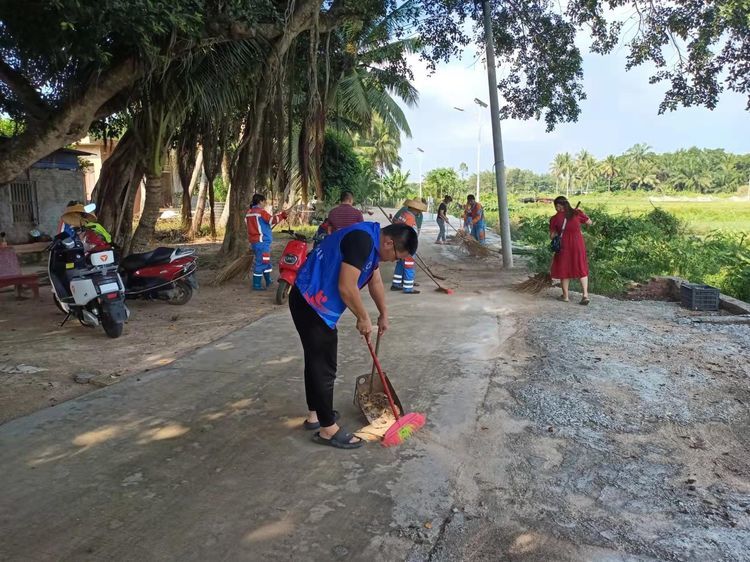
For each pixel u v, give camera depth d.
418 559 2.64
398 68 15.18
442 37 12.81
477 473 3.41
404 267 9.14
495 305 8.15
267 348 5.96
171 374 5.14
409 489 3.23
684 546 2.73
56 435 3.89
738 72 10.84
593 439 3.85
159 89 9.57
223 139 12.68
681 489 3.25
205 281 10.48
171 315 7.68
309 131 11.29
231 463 3.51
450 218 32.94
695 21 11.00
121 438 3.85
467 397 4.56
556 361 5.46
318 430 3.96
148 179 10.36
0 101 8.65
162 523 2.89
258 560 2.62
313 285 3.59
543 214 30.80
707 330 6.72
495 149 12.27
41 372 5.28
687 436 3.91
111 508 3.02
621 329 6.71
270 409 4.35
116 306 6.46
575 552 2.69
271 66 10.17
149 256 8.05
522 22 12.90
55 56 6.42
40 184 15.02
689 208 44.25
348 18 11.68
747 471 3.46
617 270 11.38
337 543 2.75
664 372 5.17
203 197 19.58
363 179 29.14
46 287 10.02
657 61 11.84
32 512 2.98
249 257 10.26
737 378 5.02
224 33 8.36
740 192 102.25
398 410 4.17
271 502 3.09
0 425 4.06
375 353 4.16
